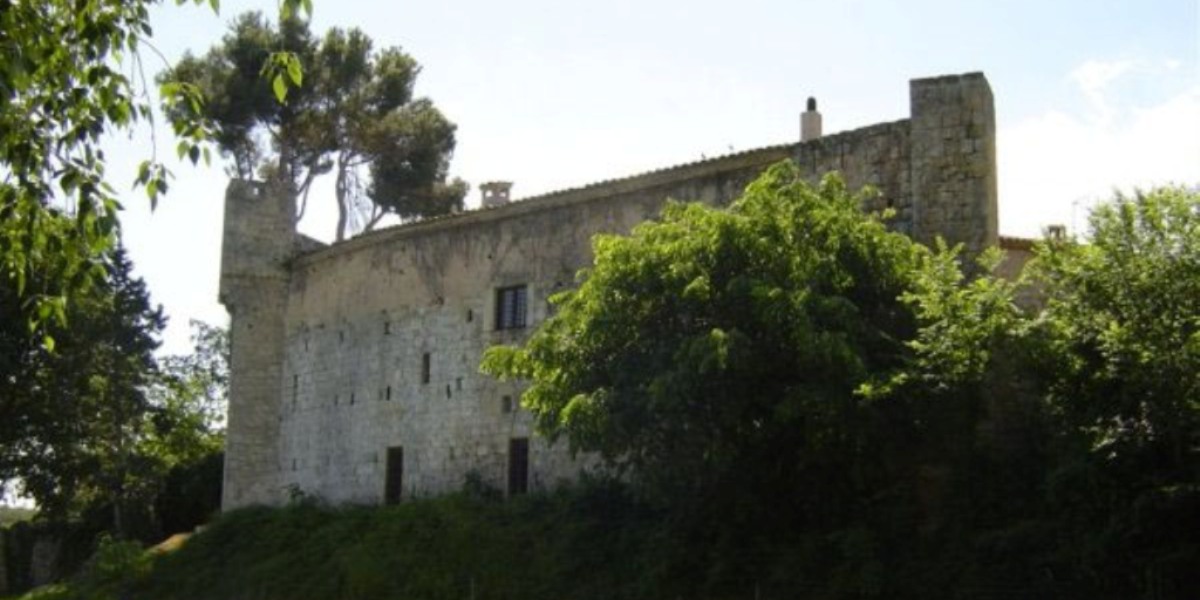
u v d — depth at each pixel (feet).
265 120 193.47
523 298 126.52
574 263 121.90
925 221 97.60
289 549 126.72
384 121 197.36
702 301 83.51
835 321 79.77
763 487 87.81
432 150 200.54
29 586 183.83
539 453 120.26
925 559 80.94
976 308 80.53
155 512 186.80
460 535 111.65
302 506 139.64
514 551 106.93
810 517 87.92
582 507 107.24
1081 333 76.74
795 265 82.43
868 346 83.05
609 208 119.96
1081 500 73.41
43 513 182.29
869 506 85.71
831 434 80.18
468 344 130.41
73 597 134.00
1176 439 71.20
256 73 188.96
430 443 131.95
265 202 156.25
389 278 141.49
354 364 143.23
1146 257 75.41
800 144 106.32
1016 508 80.59
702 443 83.87
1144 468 72.23
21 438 164.35
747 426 82.99
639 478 96.02
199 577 128.77
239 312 153.28
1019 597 75.05
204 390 244.42
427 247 137.69
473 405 128.36
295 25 192.44
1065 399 77.46
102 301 172.14
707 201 111.75
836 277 83.20
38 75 39.01
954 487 82.84
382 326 140.77
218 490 180.75
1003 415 83.87
